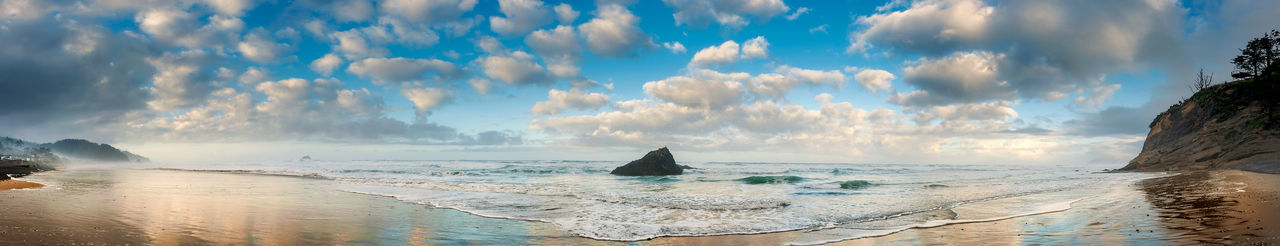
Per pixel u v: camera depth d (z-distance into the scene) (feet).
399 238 33.32
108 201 51.83
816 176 136.67
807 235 35.83
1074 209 48.03
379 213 46.85
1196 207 43.19
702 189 82.43
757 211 50.06
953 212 48.34
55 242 27.48
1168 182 82.12
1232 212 38.14
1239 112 141.08
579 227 39.45
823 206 54.65
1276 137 122.11
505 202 58.49
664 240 34.30
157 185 83.41
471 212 48.65
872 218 44.68
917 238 33.63
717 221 42.96
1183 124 162.71
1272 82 131.54
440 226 39.24
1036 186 85.05
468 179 113.39
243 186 83.71
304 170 170.50
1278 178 74.13
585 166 217.36
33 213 39.73
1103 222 37.70
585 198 63.41
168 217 39.96
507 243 32.45
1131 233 31.76
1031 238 32.01
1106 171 176.24
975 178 120.37
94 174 133.18
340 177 120.16
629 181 107.65
